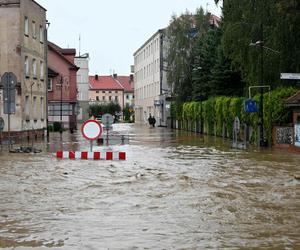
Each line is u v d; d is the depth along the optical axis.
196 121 63.88
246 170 19.70
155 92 104.75
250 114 38.09
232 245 8.62
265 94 35.12
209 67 62.78
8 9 39.84
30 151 28.45
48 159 23.92
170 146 35.59
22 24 40.28
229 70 53.38
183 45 73.06
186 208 11.84
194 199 13.01
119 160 23.75
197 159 24.77
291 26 33.81
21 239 9.02
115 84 180.75
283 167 20.88
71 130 59.03
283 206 12.12
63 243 8.73
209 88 62.38
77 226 9.98
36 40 44.59
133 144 38.03
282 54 35.06
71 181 16.39
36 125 44.31
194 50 71.81
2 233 9.45
